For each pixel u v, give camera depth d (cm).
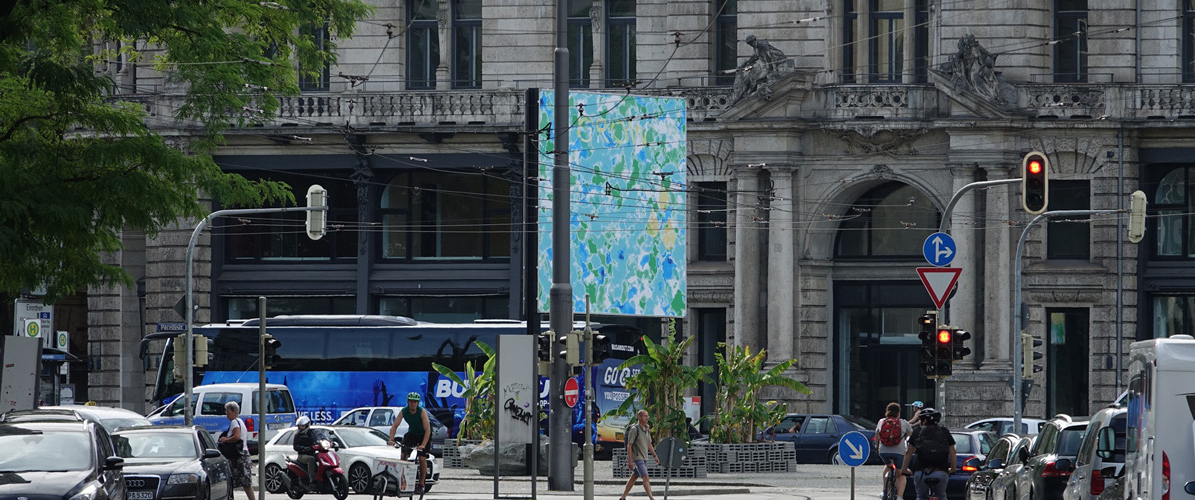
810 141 5294
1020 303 4294
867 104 5191
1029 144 5153
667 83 5403
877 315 5409
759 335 5316
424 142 5441
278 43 3169
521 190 5400
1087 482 2223
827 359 5366
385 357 4859
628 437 3159
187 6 2706
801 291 5322
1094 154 5119
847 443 2739
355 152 5444
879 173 5238
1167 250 5162
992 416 5128
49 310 4484
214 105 2950
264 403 2758
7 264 2733
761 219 5297
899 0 5275
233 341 4922
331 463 3238
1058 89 5106
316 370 4881
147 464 2620
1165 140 5106
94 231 2784
